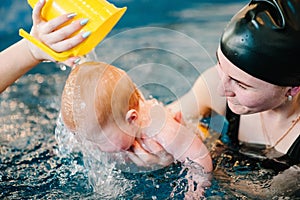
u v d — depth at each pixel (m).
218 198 1.55
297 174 1.66
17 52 1.63
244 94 1.53
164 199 1.55
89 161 1.73
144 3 4.05
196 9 3.92
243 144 1.86
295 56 1.45
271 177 1.66
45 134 2.11
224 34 1.54
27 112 2.38
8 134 2.12
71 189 1.63
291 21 1.44
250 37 1.46
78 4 1.45
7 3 3.90
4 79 1.64
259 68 1.46
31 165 1.81
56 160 1.84
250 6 1.53
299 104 1.73
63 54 1.46
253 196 1.56
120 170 1.70
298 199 1.53
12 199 1.57
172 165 1.71
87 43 1.44
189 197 1.56
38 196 1.59
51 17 1.48
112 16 1.44
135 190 1.60
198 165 1.68
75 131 1.65
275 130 1.80
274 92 1.52
